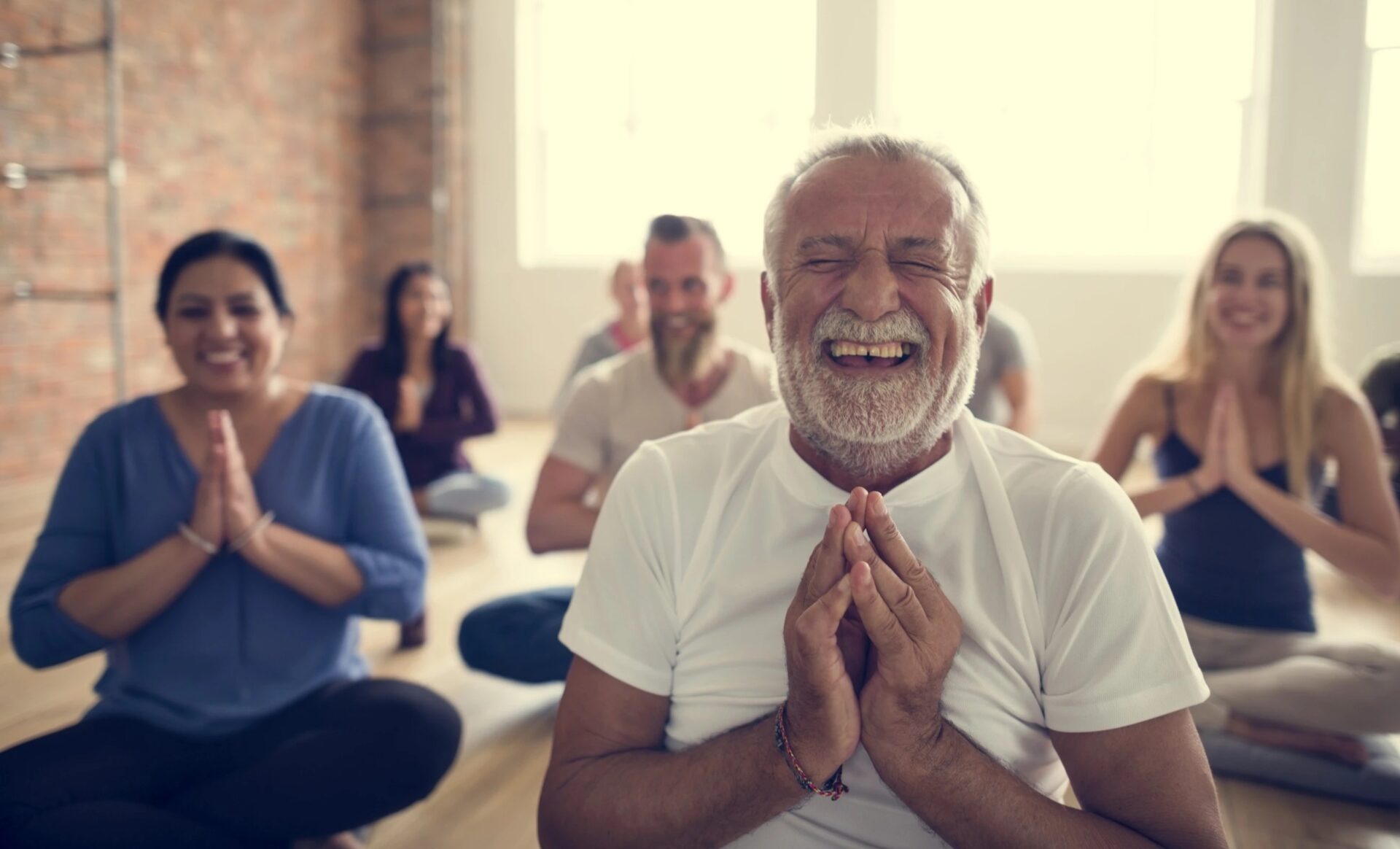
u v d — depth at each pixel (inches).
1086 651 36.6
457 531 159.8
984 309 42.1
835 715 34.3
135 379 227.0
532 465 222.2
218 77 248.2
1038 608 37.9
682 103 296.7
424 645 112.2
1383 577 76.5
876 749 35.0
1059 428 265.1
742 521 40.8
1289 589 83.2
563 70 304.5
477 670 94.7
